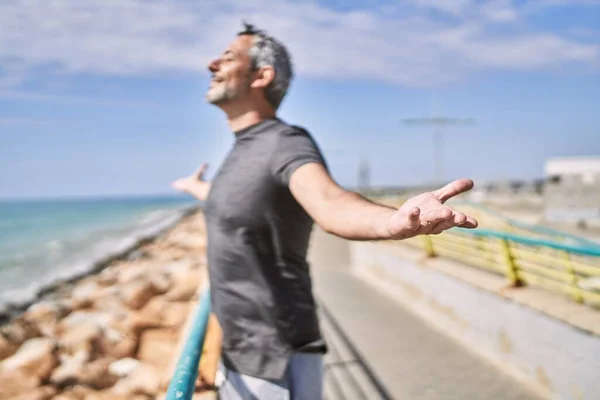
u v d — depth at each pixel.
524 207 27.59
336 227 1.28
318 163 1.54
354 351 6.00
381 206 1.24
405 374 5.23
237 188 1.66
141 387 7.11
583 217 18.31
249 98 1.78
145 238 38.69
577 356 4.21
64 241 42.44
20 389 7.10
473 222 0.99
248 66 1.77
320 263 13.99
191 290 12.73
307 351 1.77
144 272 18.05
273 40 1.82
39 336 10.55
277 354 1.72
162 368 7.73
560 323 4.41
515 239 4.79
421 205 1.04
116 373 7.73
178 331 9.69
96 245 37.72
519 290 5.19
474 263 6.89
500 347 5.40
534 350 4.80
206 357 2.59
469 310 6.09
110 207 173.62
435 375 5.14
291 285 1.72
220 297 1.76
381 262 10.17
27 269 25.42
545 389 4.64
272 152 1.62
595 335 4.03
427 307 7.51
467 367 5.34
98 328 9.03
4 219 90.12
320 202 1.38
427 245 8.03
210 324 2.63
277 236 1.66
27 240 44.59
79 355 8.02
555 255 7.26
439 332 6.70
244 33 1.85
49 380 7.41
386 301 8.74
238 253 1.69
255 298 1.71
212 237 1.76
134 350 8.62
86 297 13.98
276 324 1.71
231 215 1.67
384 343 6.29
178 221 59.06
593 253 3.71
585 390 4.12
